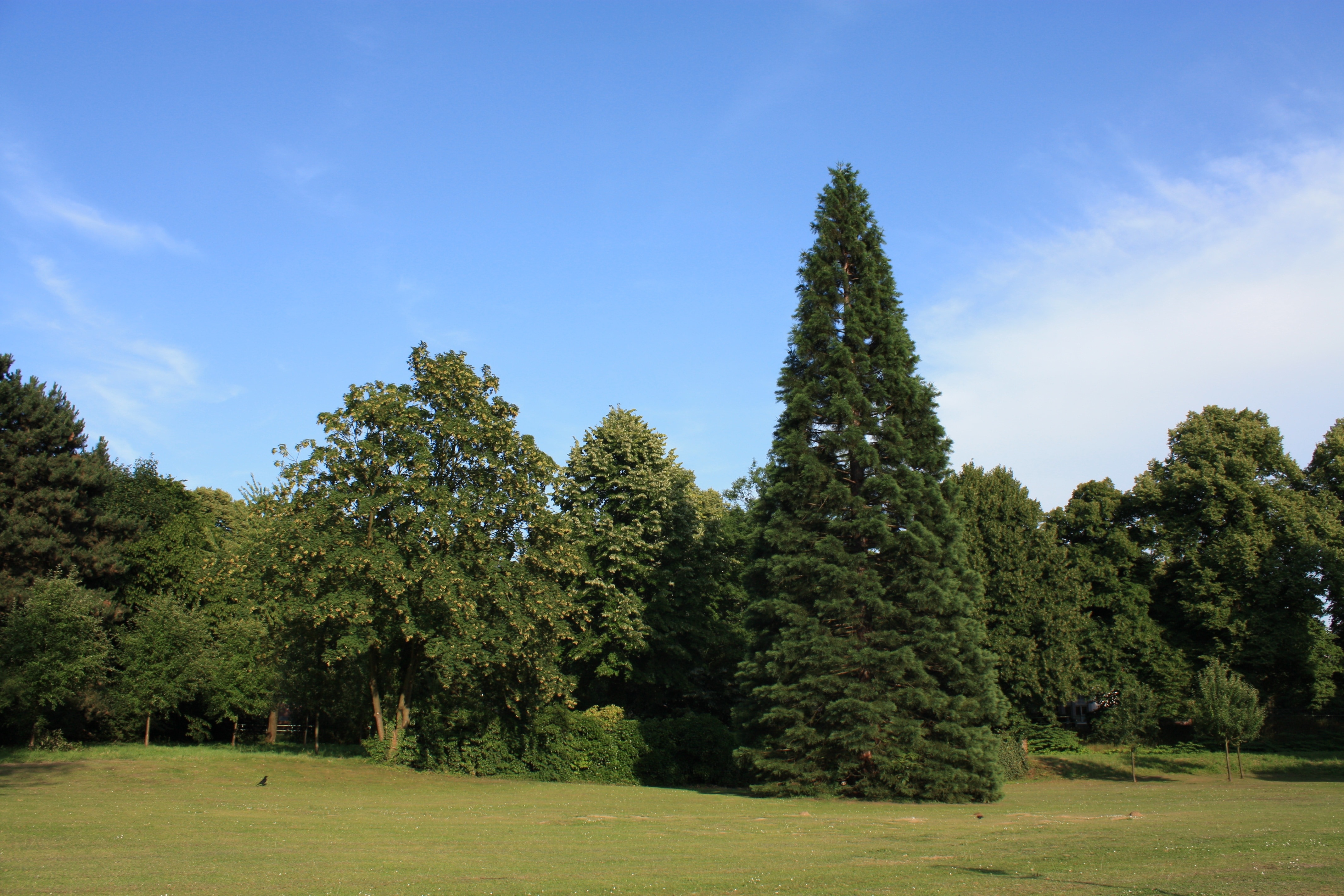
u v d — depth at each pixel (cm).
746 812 2230
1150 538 5312
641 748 3600
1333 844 1453
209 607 4994
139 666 4216
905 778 2670
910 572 2872
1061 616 4531
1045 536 4672
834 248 3247
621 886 1053
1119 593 5094
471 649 3058
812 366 3147
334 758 3400
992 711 2791
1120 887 1034
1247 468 5044
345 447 3097
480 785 3075
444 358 3369
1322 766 4566
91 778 2628
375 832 1670
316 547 2925
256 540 3278
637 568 4178
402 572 2972
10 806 1931
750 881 1091
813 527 3006
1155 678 4934
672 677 4253
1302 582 4812
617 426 4534
